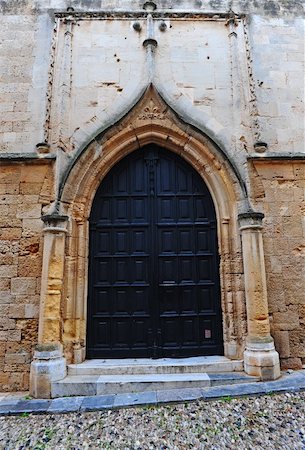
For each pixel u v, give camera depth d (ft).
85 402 14.53
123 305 19.42
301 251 19.48
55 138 19.99
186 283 19.66
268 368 16.53
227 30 22.84
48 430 12.55
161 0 23.63
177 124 20.26
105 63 21.63
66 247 18.37
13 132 20.58
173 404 14.21
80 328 18.28
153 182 20.79
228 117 20.98
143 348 18.93
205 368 17.35
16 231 18.94
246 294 17.78
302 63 22.79
